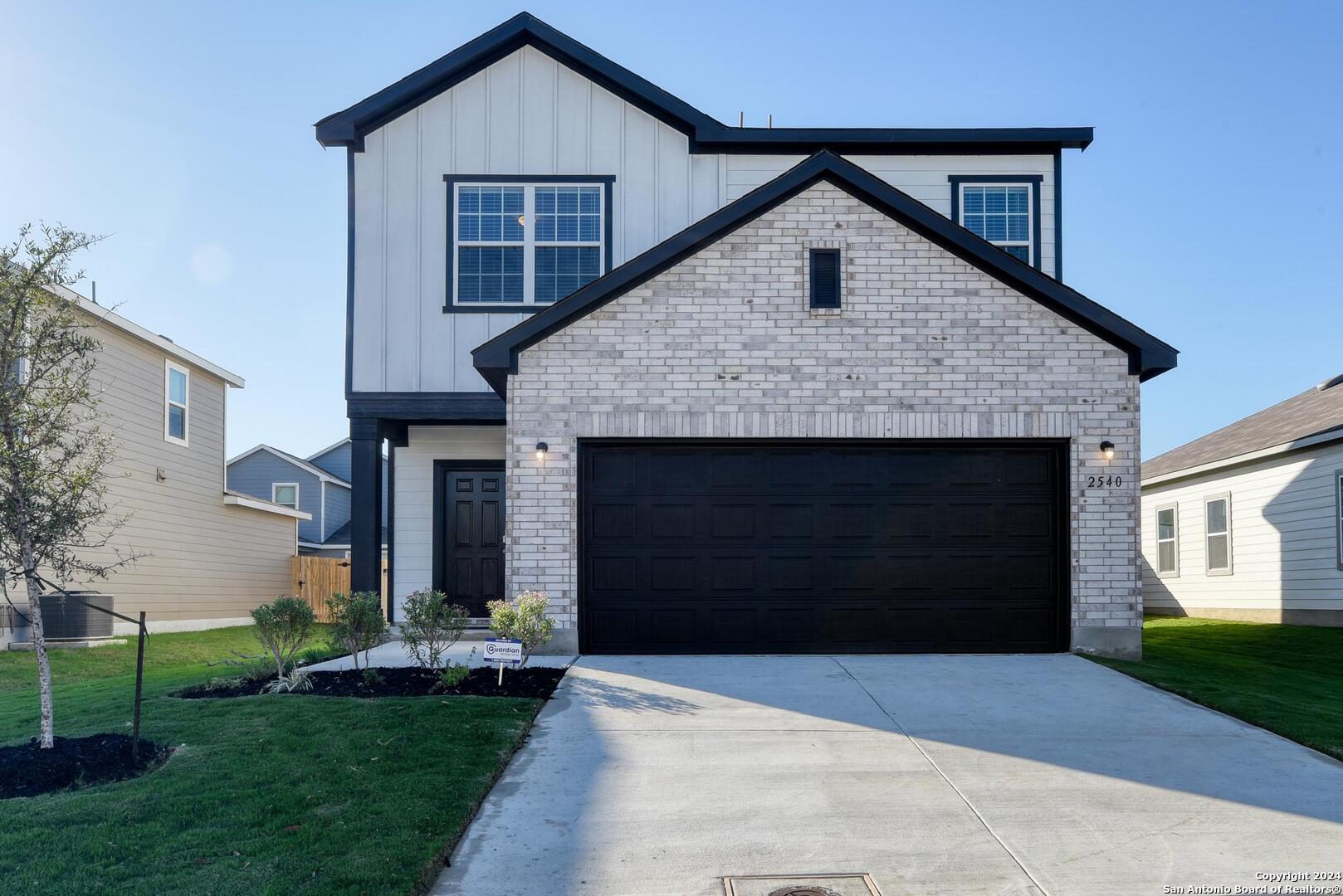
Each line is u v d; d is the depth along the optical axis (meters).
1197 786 6.44
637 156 13.73
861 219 11.22
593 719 8.00
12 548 7.48
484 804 6.10
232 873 4.96
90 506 8.09
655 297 11.16
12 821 5.68
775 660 10.51
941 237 11.14
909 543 11.13
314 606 25.70
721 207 13.72
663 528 11.14
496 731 7.38
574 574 10.91
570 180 13.64
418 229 13.57
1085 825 5.75
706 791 6.31
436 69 13.49
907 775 6.62
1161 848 5.41
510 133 13.70
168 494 20.05
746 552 11.13
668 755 7.06
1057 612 11.07
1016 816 5.88
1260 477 18.81
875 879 5.02
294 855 5.17
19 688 12.73
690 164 13.76
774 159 13.83
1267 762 6.96
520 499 10.98
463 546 14.20
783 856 5.31
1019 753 7.11
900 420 11.03
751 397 11.06
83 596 15.70
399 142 13.66
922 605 11.09
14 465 7.19
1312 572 17.20
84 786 6.51
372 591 13.02
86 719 8.09
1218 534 20.28
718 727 7.79
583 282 13.57
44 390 7.54
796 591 11.10
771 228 11.22
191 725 7.65
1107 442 11.02
